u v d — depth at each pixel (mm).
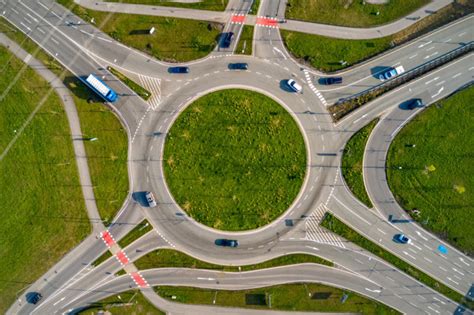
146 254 67000
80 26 67688
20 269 67188
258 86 67438
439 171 66938
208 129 67312
